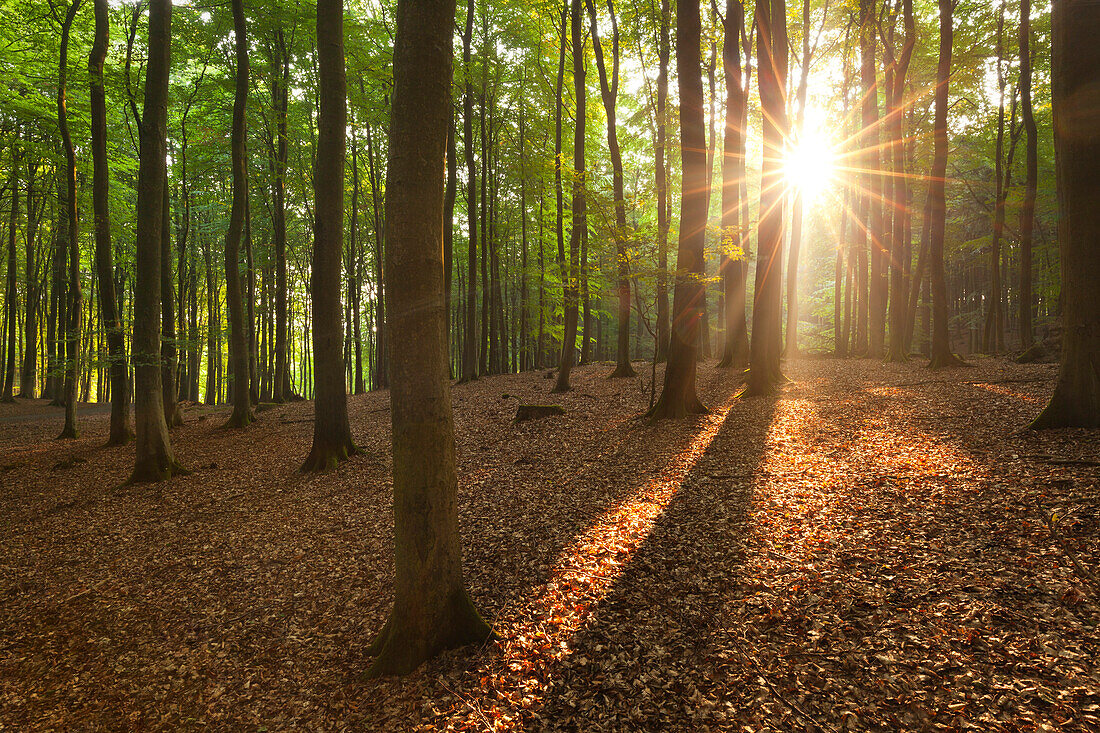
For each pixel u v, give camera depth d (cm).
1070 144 740
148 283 1198
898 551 541
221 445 1539
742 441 998
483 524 792
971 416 932
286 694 492
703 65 1919
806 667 408
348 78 2081
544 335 3184
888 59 1772
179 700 504
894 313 1827
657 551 628
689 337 1202
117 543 873
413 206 440
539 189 1795
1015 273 3509
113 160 2219
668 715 387
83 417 2555
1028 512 559
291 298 3284
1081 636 385
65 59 1541
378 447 1323
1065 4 725
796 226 2148
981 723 336
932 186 1549
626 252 1143
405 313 455
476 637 500
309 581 693
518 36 2259
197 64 2128
